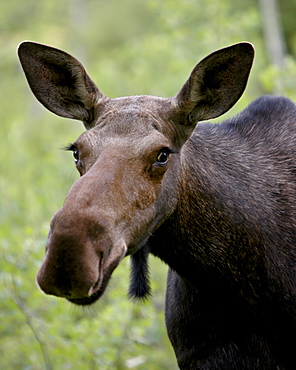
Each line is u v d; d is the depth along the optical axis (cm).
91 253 827
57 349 1455
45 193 2006
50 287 818
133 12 4066
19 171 2341
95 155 916
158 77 2480
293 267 1029
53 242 820
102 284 848
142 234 915
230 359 1047
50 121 2686
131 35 4019
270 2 3291
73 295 820
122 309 1506
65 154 2106
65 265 814
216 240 1010
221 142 1066
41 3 3488
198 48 2416
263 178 1055
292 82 1875
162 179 938
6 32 3312
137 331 1496
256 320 1031
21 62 1024
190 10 2459
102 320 1502
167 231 1004
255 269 1019
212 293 1032
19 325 1560
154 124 952
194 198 1001
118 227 871
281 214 1043
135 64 2545
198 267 1022
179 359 1085
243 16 2478
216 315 1043
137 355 1530
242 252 1015
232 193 1021
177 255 1021
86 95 1005
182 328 1071
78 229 825
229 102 1009
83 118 1024
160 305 1738
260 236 1020
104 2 4166
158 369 1611
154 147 920
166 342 1683
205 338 1056
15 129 2452
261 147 1088
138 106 977
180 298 1069
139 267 1031
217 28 2438
